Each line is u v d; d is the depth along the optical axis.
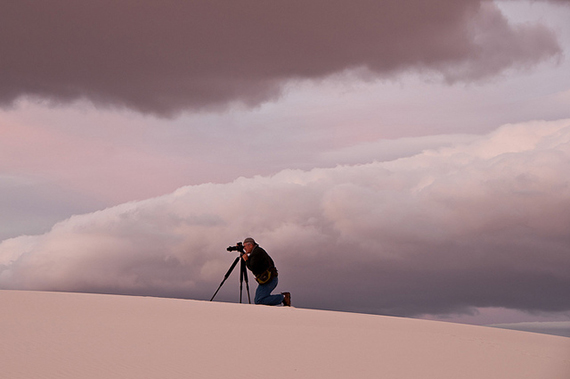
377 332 10.30
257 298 15.95
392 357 8.06
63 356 6.43
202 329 8.93
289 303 15.90
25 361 6.08
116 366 6.18
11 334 7.38
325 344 8.59
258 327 9.60
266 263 15.91
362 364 7.43
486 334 11.86
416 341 9.67
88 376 5.73
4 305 9.81
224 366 6.60
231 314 11.17
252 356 7.26
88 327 8.30
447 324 13.41
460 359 8.39
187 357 6.88
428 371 7.39
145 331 8.36
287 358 7.34
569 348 10.85
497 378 7.38
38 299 11.05
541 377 7.65
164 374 6.02
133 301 12.23
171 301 13.09
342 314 13.32
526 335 12.73
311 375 6.59
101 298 12.48
